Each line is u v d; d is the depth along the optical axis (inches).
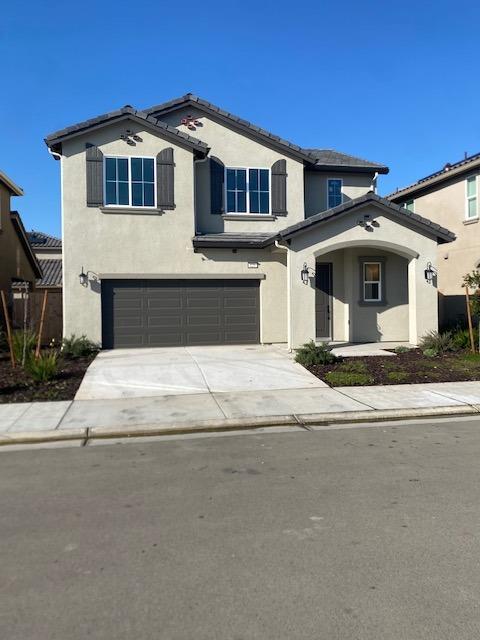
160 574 145.2
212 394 397.1
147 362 525.3
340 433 303.9
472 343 574.9
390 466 239.6
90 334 624.1
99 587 138.9
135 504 196.5
